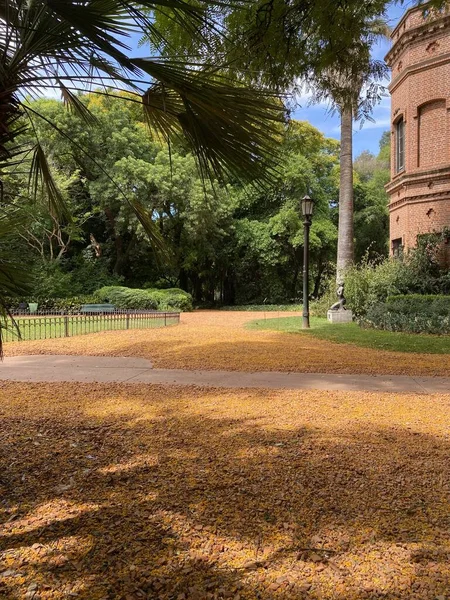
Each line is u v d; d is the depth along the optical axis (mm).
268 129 2826
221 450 3531
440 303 12461
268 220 27688
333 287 17438
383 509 2564
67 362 8094
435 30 14609
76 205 22766
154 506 2590
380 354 8750
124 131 22375
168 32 3463
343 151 16391
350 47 5227
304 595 1835
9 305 2717
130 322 16250
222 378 6625
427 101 14945
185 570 1986
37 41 2441
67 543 2209
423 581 1921
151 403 5098
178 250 25656
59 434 3959
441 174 14594
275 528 2352
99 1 2367
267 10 4375
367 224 31250
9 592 1846
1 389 5867
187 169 23438
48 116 19578
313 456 3395
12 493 2779
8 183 3213
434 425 4227
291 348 9531
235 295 32406
